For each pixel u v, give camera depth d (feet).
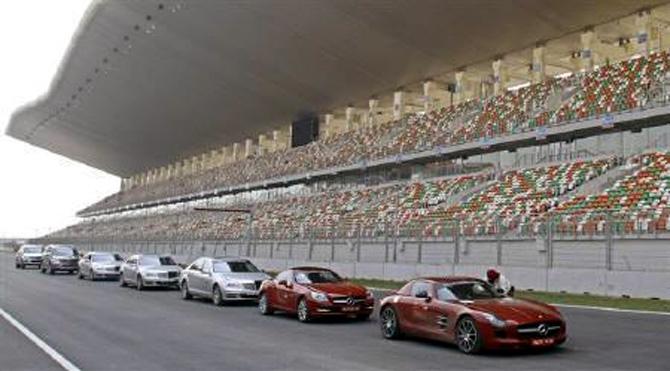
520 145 132.98
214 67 195.62
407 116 176.65
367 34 152.66
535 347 38.99
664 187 92.73
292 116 216.13
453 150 142.82
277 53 175.42
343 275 118.62
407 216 135.03
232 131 246.68
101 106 266.57
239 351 41.24
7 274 143.33
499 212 113.70
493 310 38.75
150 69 213.66
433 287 43.57
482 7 131.54
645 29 124.26
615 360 36.19
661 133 108.68
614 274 74.84
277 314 64.75
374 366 35.58
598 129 115.34
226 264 77.97
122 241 234.99
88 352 40.88
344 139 192.85
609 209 88.38
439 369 34.42
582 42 134.92
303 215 176.35
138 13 183.83
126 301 79.30
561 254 83.10
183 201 279.90
